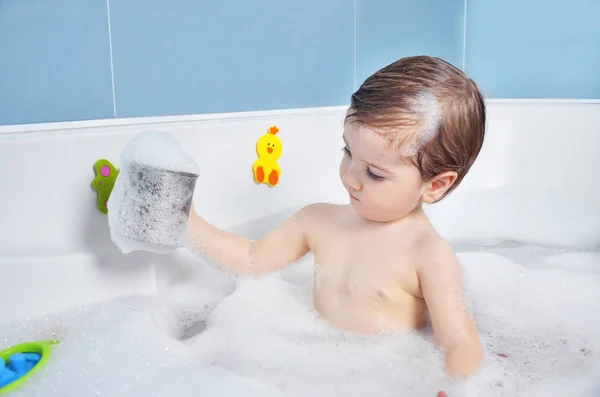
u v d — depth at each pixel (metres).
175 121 1.12
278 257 0.92
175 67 1.19
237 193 1.13
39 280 0.85
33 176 0.87
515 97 1.77
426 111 0.72
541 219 1.36
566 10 1.65
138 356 0.76
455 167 0.77
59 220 0.89
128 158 0.75
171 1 1.16
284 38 1.38
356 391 0.70
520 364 0.76
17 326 0.82
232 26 1.27
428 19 1.72
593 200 1.41
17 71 0.99
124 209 0.76
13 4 0.97
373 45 1.59
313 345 0.80
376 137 0.72
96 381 0.70
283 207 1.21
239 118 1.18
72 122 1.05
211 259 0.91
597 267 1.12
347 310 0.82
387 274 0.79
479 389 0.70
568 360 0.78
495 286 1.01
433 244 0.78
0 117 0.99
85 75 1.07
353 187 0.77
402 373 0.74
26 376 0.68
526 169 1.49
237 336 0.83
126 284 0.92
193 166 0.78
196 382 0.70
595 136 1.42
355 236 0.84
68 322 0.84
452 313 0.74
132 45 1.12
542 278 1.03
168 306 0.92
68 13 1.03
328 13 1.46
